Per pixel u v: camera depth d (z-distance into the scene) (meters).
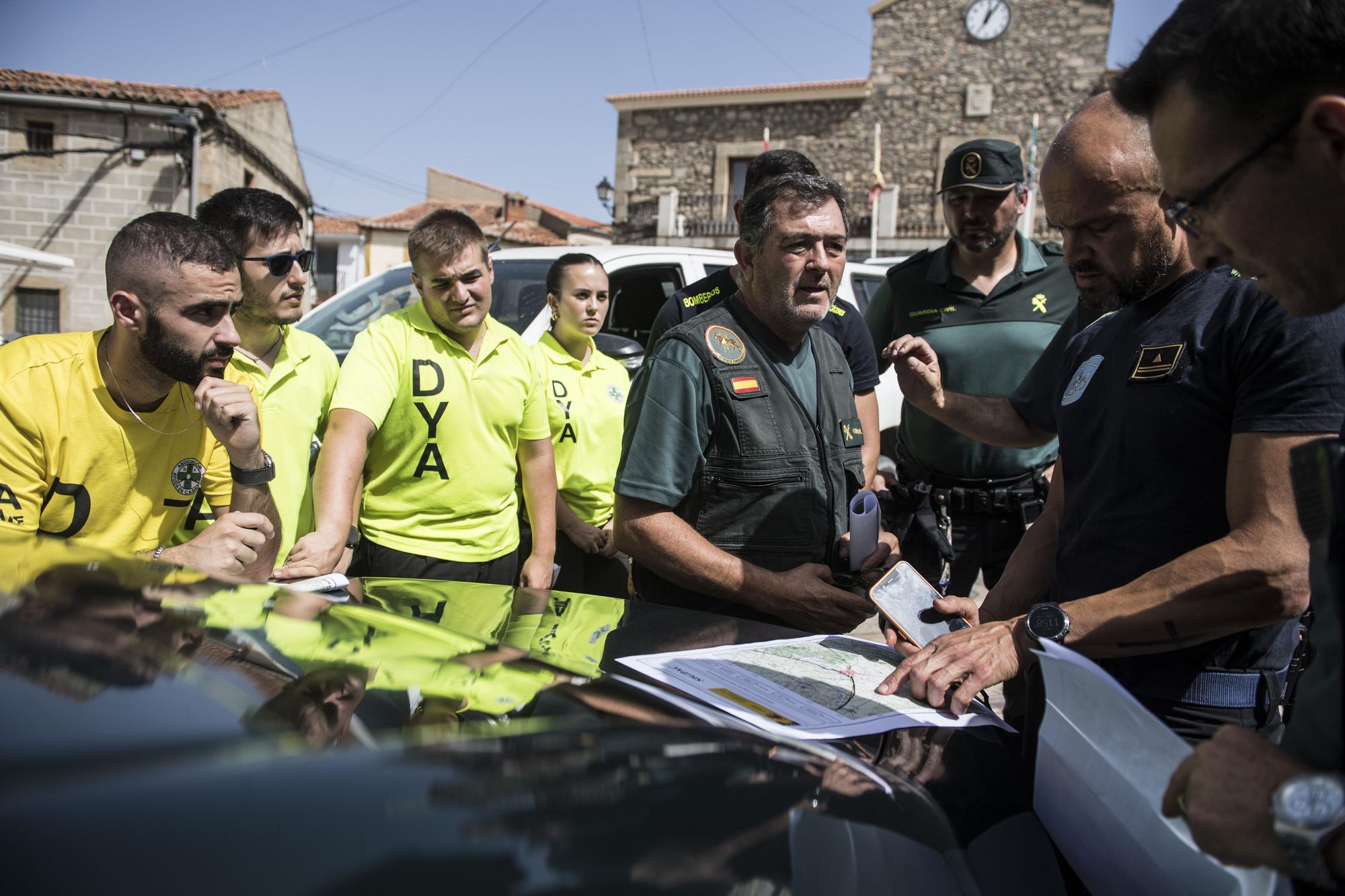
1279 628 1.51
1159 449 1.46
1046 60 18.25
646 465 1.88
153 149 14.88
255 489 1.99
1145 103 0.98
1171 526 1.47
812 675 1.47
